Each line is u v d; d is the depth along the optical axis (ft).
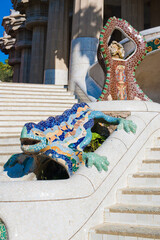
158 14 74.64
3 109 33.19
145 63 38.19
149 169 16.35
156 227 12.01
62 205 11.09
